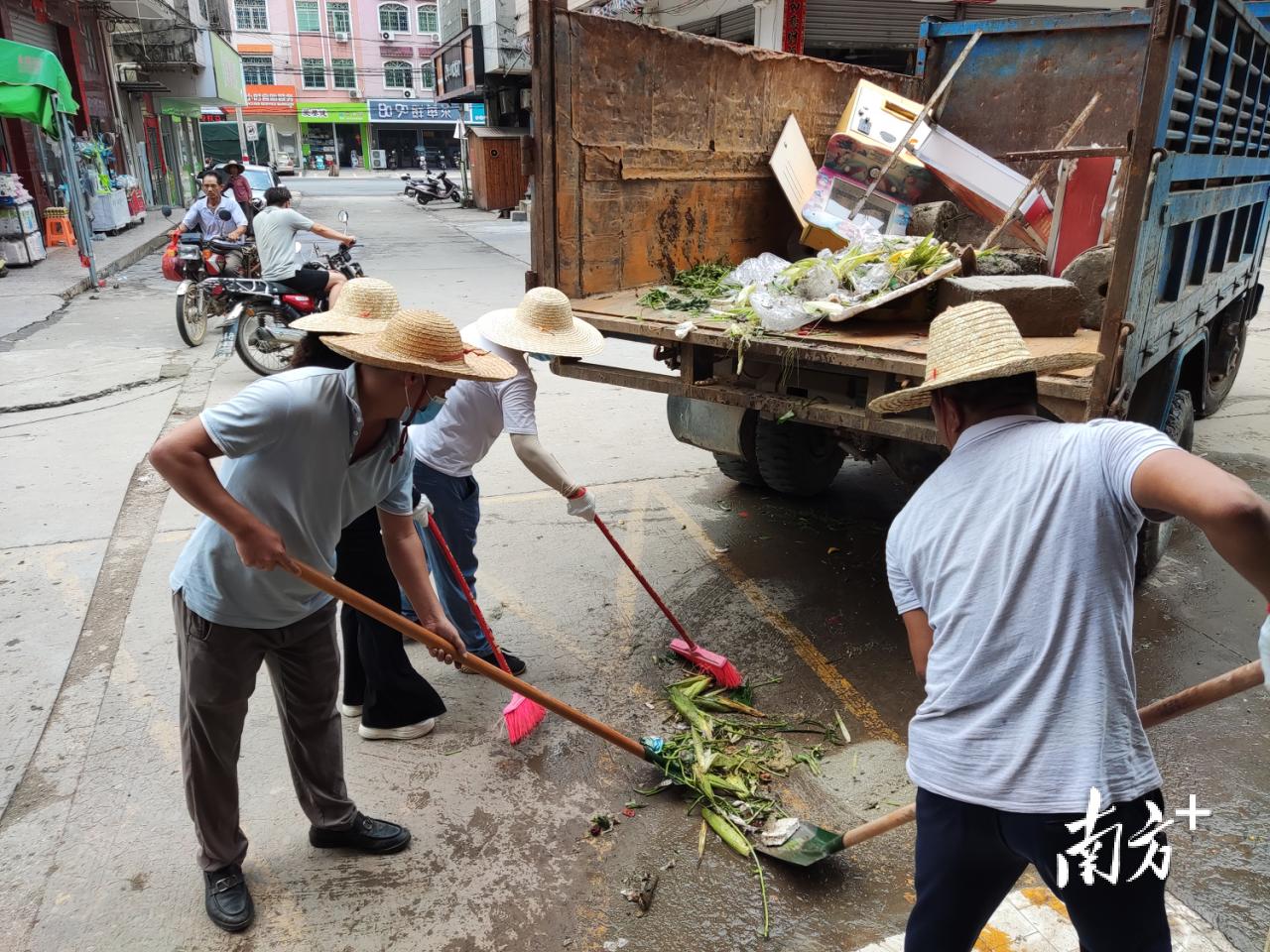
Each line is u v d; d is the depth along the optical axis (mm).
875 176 5375
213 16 31266
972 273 3609
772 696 3633
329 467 2225
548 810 2998
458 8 28688
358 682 3424
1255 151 5113
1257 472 6023
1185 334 4051
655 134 4480
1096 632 1589
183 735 2420
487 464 6258
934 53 5859
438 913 2572
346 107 57375
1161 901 1673
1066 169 5059
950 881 1765
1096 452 1610
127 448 6242
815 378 3576
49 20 18281
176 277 9242
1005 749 1624
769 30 11211
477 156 27188
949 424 1860
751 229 5453
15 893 2602
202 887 2643
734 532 5172
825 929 2529
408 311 2184
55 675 3668
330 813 2723
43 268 14094
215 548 2219
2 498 5398
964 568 1675
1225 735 3354
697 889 2676
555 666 3820
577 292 4191
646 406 7555
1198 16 3211
